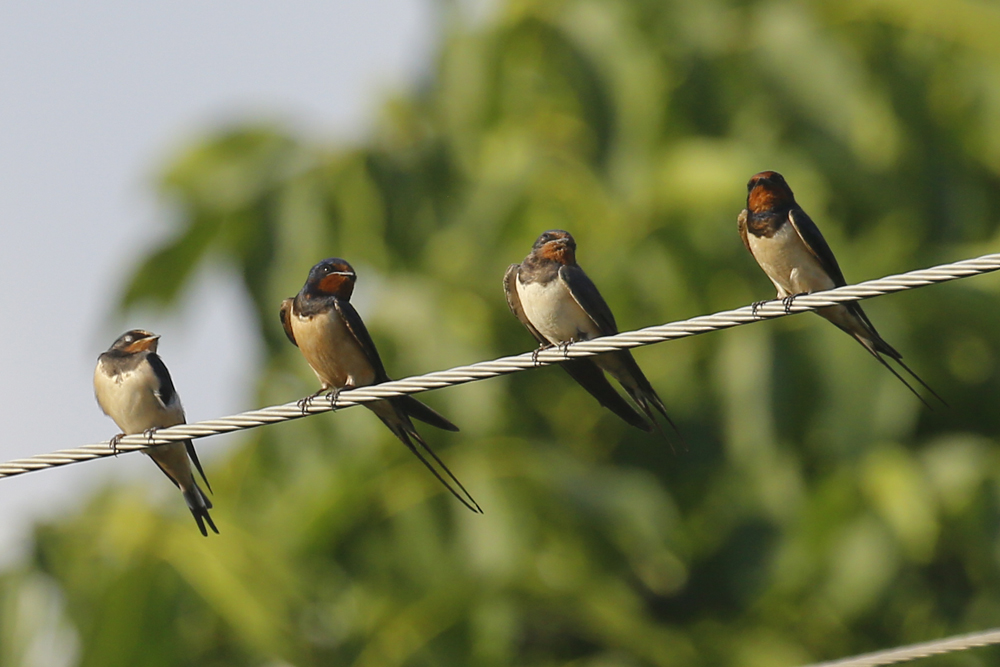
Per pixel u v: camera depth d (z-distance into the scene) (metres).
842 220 16.27
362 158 16.16
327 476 15.12
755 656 15.12
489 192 15.98
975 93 15.84
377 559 14.86
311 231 15.95
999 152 15.90
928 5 15.93
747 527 15.59
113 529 13.48
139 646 13.16
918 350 14.95
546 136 17.05
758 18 16.47
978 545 14.20
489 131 16.80
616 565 15.37
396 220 16.20
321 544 14.83
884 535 13.92
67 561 13.37
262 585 13.79
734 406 14.73
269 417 9.33
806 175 15.45
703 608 16.31
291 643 13.45
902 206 15.77
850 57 15.68
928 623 14.87
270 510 15.62
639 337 8.52
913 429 15.29
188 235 16.25
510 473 14.85
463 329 15.49
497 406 15.55
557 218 16.03
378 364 10.62
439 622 14.25
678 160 15.56
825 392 14.36
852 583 14.00
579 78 16.27
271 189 16.17
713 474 16.58
